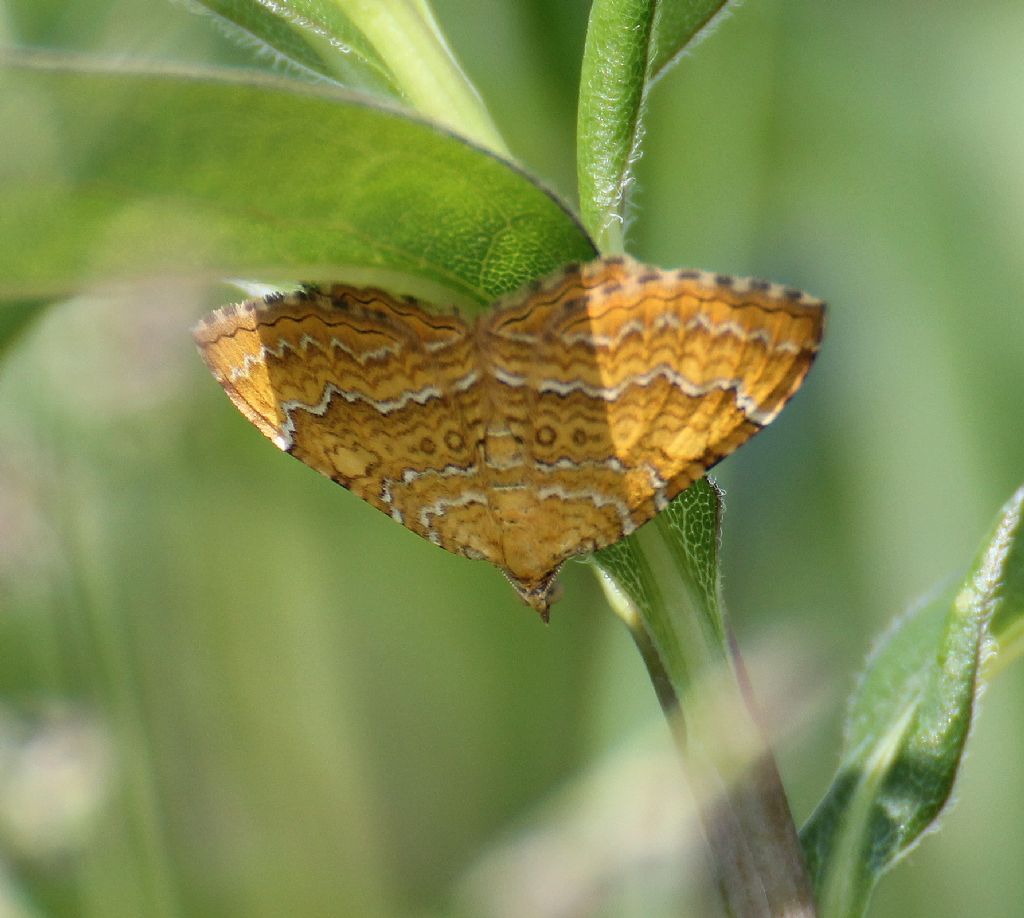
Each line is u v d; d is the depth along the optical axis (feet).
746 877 0.43
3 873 0.56
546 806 0.57
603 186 0.42
